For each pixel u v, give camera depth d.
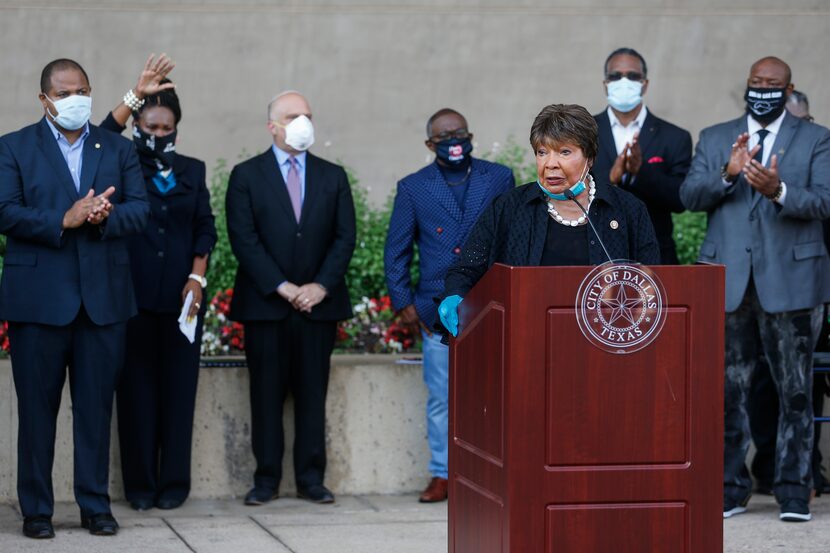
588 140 5.44
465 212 8.68
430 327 8.74
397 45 14.41
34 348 7.59
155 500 8.67
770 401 9.03
